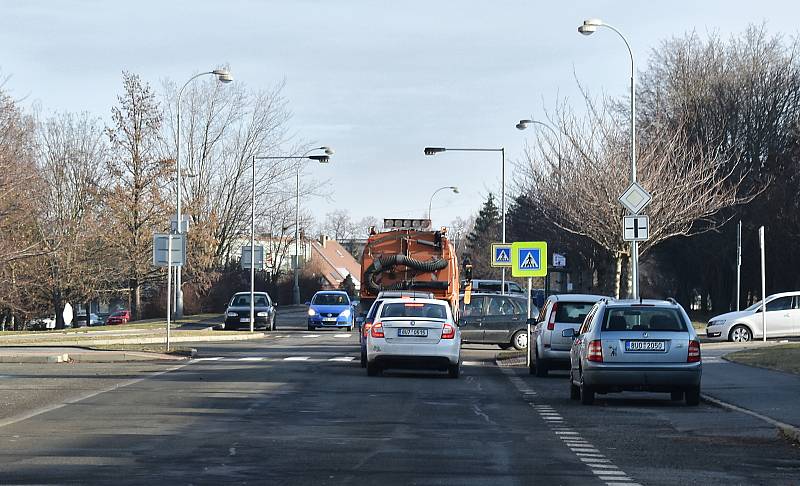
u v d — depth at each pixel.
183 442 14.20
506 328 39.41
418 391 22.38
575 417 17.81
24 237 63.50
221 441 14.32
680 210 46.25
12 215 58.09
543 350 26.97
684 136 58.53
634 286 32.47
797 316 41.59
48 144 71.19
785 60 65.62
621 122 51.19
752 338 41.62
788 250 60.94
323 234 174.12
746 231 62.56
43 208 67.38
